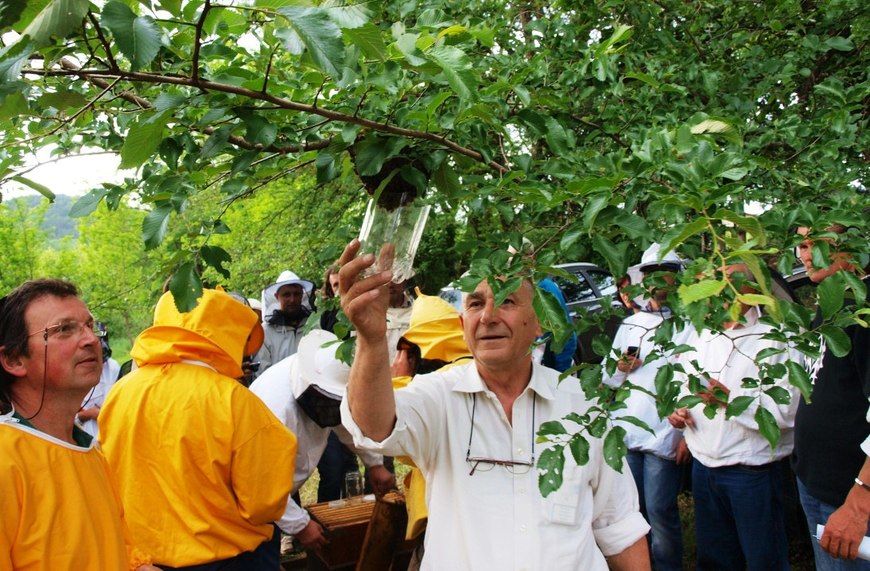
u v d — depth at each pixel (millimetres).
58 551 1714
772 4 3861
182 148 1622
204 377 2449
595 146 2996
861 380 2525
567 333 1436
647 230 1421
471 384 2016
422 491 2586
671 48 3482
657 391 1600
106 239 17672
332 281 1920
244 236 10172
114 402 2500
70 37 1340
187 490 2365
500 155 2367
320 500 4738
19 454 1718
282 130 1663
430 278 7039
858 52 3906
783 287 2906
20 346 1830
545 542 1874
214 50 1630
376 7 1486
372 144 1582
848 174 2494
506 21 3547
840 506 2680
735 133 1646
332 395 2770
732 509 3260
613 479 2086
